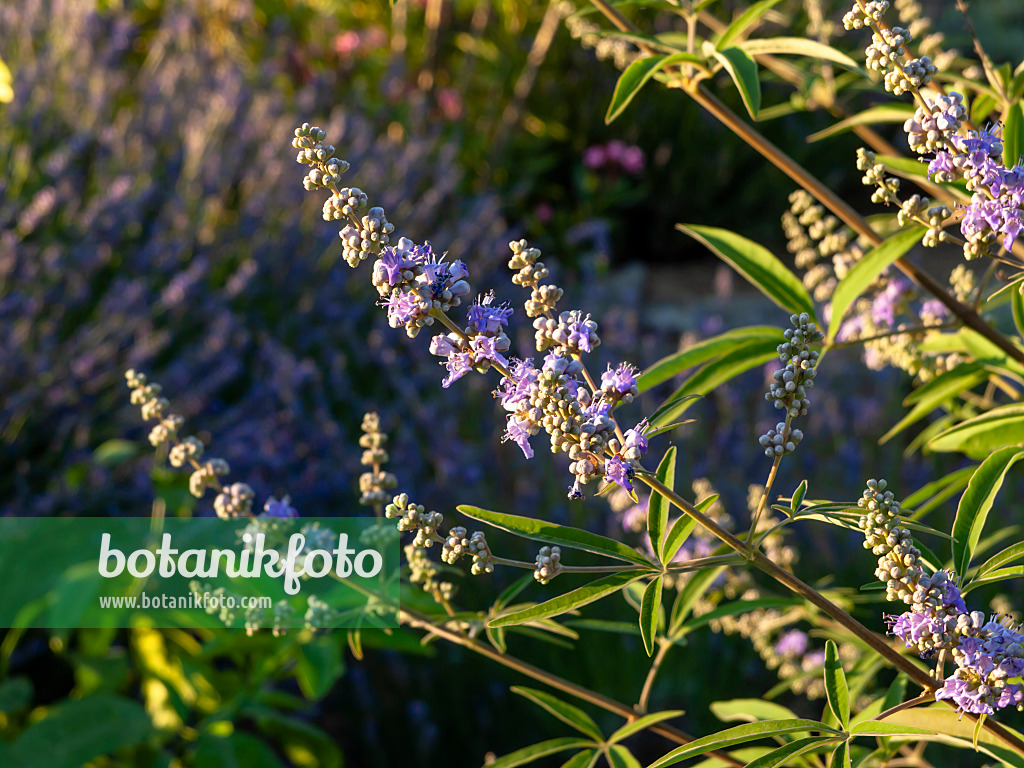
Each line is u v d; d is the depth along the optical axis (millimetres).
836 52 1573
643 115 8656
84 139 5539
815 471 4969
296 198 5984
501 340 1253
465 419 5488
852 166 9062
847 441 5016
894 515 1203
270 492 4418
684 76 1871
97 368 4559
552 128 8633
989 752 1204
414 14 8953
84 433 4164
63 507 3885
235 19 8617
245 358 5395
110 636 2980
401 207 6293
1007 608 2865
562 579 4137
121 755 2787
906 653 1770
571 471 1201
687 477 4770
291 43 8477
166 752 2887
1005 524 4109
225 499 1766
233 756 2730
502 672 3799
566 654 3820
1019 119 1408
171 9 7621
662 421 1427
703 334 6723
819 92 2408
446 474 4812
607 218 8672
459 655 3826
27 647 3525
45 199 4914
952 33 6590
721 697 3645
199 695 3049
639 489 2672
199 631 3189
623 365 1247
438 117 8328
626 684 3691
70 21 6957
